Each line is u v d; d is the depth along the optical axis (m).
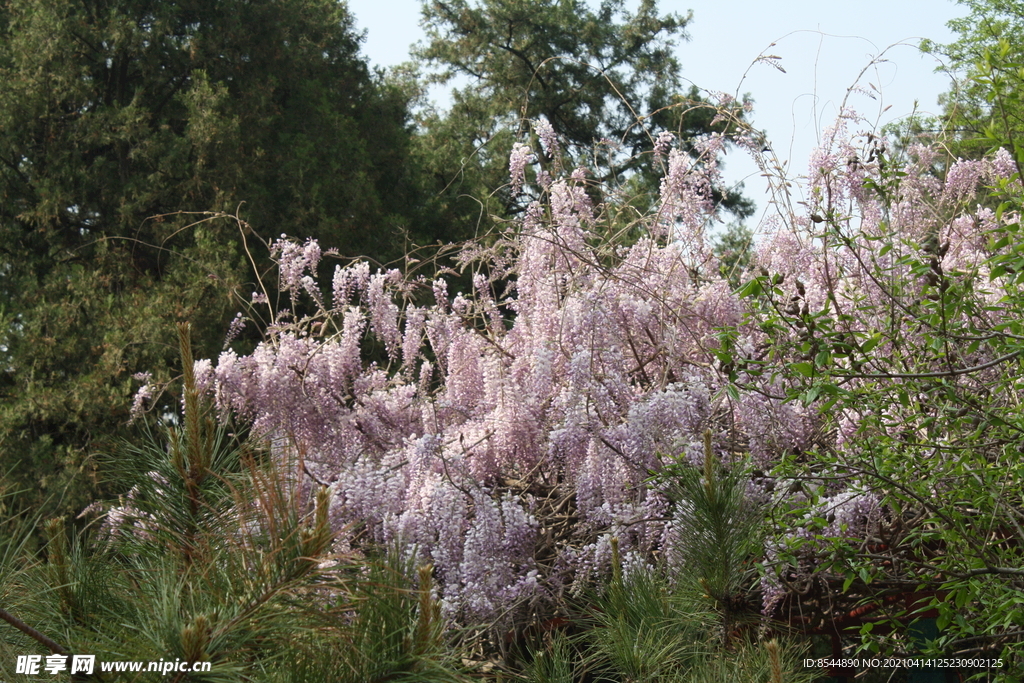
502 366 4.98
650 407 4.16
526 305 5.23
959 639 3.49
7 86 13.21
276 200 13.87
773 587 3.41
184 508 2.51
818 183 4.82
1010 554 3.38
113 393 10.82
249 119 14.41
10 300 12.98
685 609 3.03
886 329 3.89
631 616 3.07
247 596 1.95
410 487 4.37
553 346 4.86
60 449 10.35
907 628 3.66
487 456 4.81
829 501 3.61
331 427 5.03
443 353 5.50
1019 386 3.21
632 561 3.62
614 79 21.16
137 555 2.39
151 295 12.12
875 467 3.29
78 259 13.68
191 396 2.61
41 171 13.62
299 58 15.42
